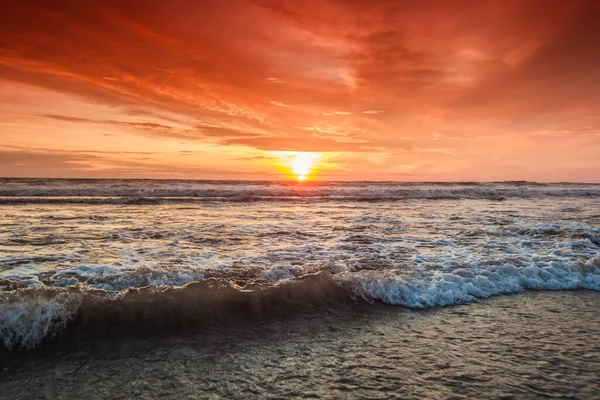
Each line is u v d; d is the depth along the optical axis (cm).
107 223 1330
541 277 757
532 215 1781
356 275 653
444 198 3062
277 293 585
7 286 589
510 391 373
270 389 372
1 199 2081
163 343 462
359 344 474
